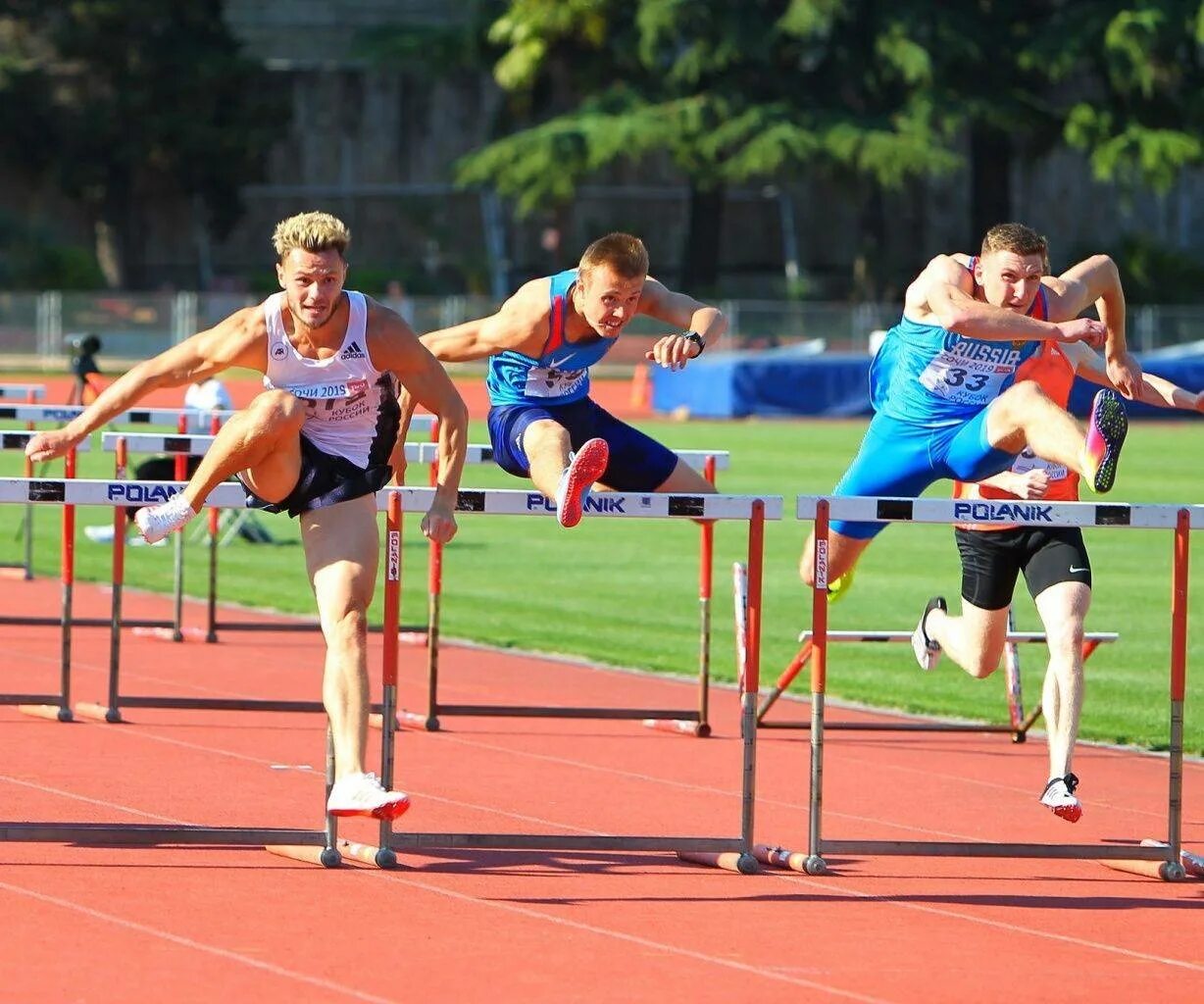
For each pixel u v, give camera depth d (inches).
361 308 789.9
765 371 4896.7
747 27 6481.3
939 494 2977.4
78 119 7007.9
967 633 980.6
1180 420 5167.3
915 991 669.9
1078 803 833.5
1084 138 6555.1
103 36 6860.2
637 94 6781.5
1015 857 847.1
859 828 954.1
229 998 633.0
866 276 7219.5
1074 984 685.3
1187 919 789.2
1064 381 979.3
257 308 791.1
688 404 5019.7
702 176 6604.3
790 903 792.9
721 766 1115.3
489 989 653.3
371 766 1075.9
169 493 831.7
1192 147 6427.2
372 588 792.3
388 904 764.0
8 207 7273.6
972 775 1108.5
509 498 834.8
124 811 928.9
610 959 697.6
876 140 6387.8
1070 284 951.0
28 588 1882.4
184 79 6988.2
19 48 7106.3
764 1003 650.2
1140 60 6343.5
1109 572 2149.4
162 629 1582.2
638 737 1208.2
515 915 755.4
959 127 6860.2
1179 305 6968.5
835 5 6392.7
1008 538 932.0
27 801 946.7
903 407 975.6
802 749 1181.7
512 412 979.9
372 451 807.7
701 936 733.9
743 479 3110.2
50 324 5999.0
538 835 830.5
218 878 796.0
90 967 663.8
